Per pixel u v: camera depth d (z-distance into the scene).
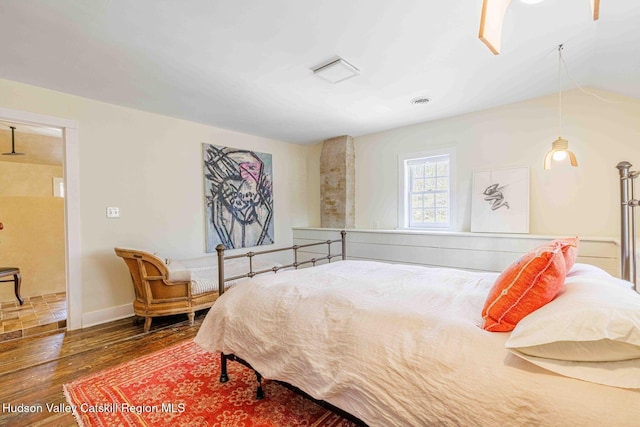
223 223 4.03
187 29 1.81
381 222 4.28
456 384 0.99
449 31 1.85
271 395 1.80
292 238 4.97
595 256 2.62
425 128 3.81
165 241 3.48
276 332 1.52
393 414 1.08
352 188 4.54
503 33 1.87
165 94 2.83
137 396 1.79
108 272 3.06
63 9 1.61
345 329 1.31
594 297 0.98
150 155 3.36
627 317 0.85
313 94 2.86
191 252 3.71
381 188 4.27
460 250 3.30
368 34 1.88
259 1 1.57
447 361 1.04
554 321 0.94
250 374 2.04
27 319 3.17
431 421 1.00
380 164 4.27
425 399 1.02
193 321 3.04
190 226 3.70
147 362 2.21
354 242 4.16
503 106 3.23
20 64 2.23
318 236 4.60
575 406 0.82
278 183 4.76
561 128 2.92
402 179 4.04
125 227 3.17
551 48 2.05
